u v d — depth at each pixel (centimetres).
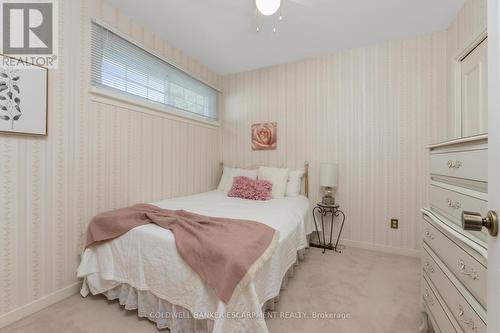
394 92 251
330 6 197
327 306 160
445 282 103
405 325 142
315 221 290
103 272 156
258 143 325
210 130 330
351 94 271
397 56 249
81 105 174
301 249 220
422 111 240
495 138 50
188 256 122
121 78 205
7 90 137
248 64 313
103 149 190
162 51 247
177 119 270
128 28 210
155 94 241
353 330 137
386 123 255
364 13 206
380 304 163
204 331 124
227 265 109
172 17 213
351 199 274
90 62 180
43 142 154
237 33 239
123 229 151
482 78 176
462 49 195
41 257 154
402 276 203
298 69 299
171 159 262
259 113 325
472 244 81
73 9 168
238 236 131
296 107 301
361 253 254
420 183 242
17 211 143
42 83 152
